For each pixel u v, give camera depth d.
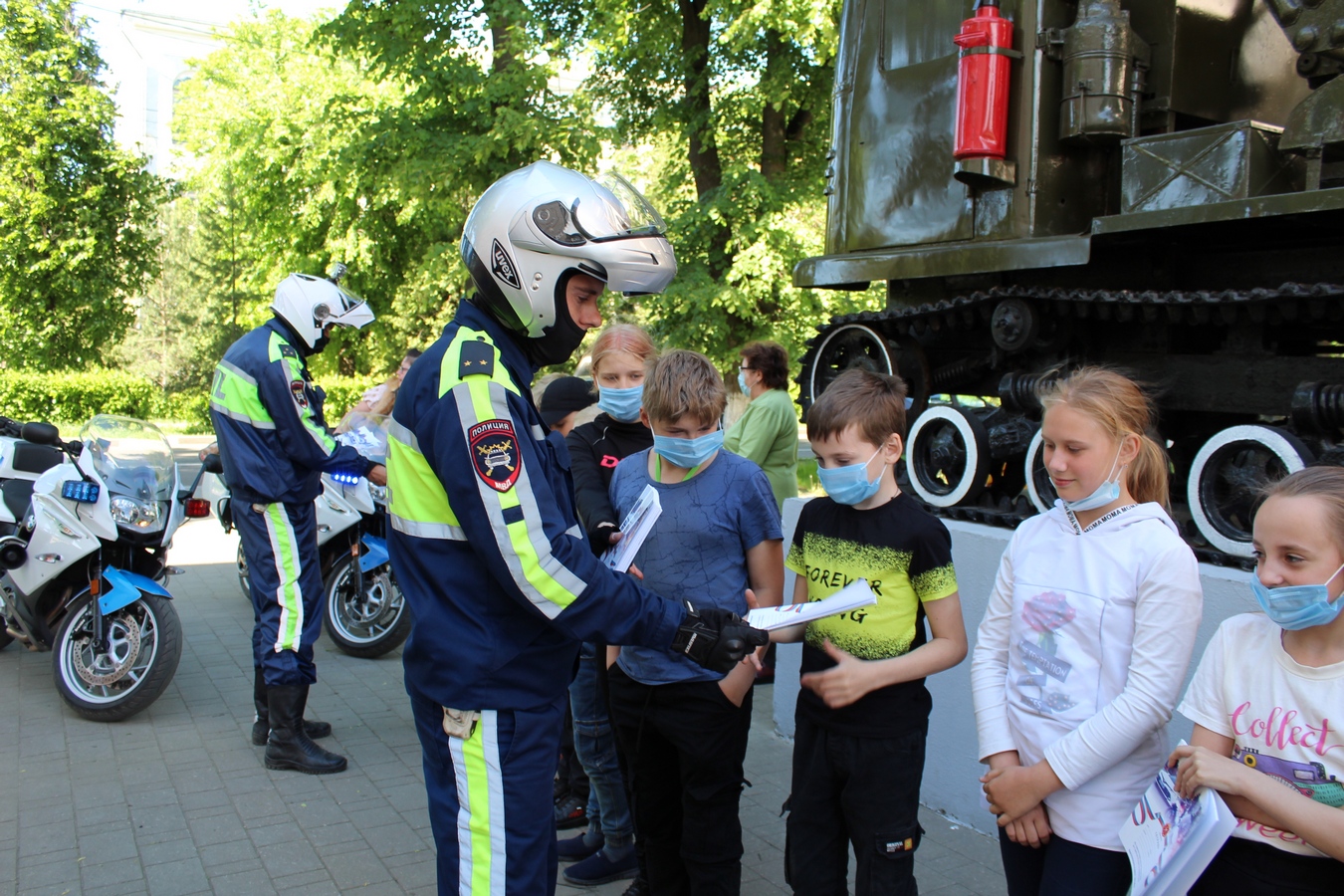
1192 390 3.85
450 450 2.04
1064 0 4.25
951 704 3.92
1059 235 4.14
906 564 2.58
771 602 2.93
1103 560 2.24
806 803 2.66
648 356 3.53
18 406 24.11
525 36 15.05
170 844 3.68
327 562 6.21
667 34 14.62
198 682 5.65
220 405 4.35
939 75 4.65
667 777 2.98
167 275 41.41
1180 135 3.70
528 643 2.15
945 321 4.65
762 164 14.80
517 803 2.13
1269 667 1.96
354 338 26.72
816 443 2.61
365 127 16.33
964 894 3.33
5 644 6.17
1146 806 2.03
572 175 2.21
